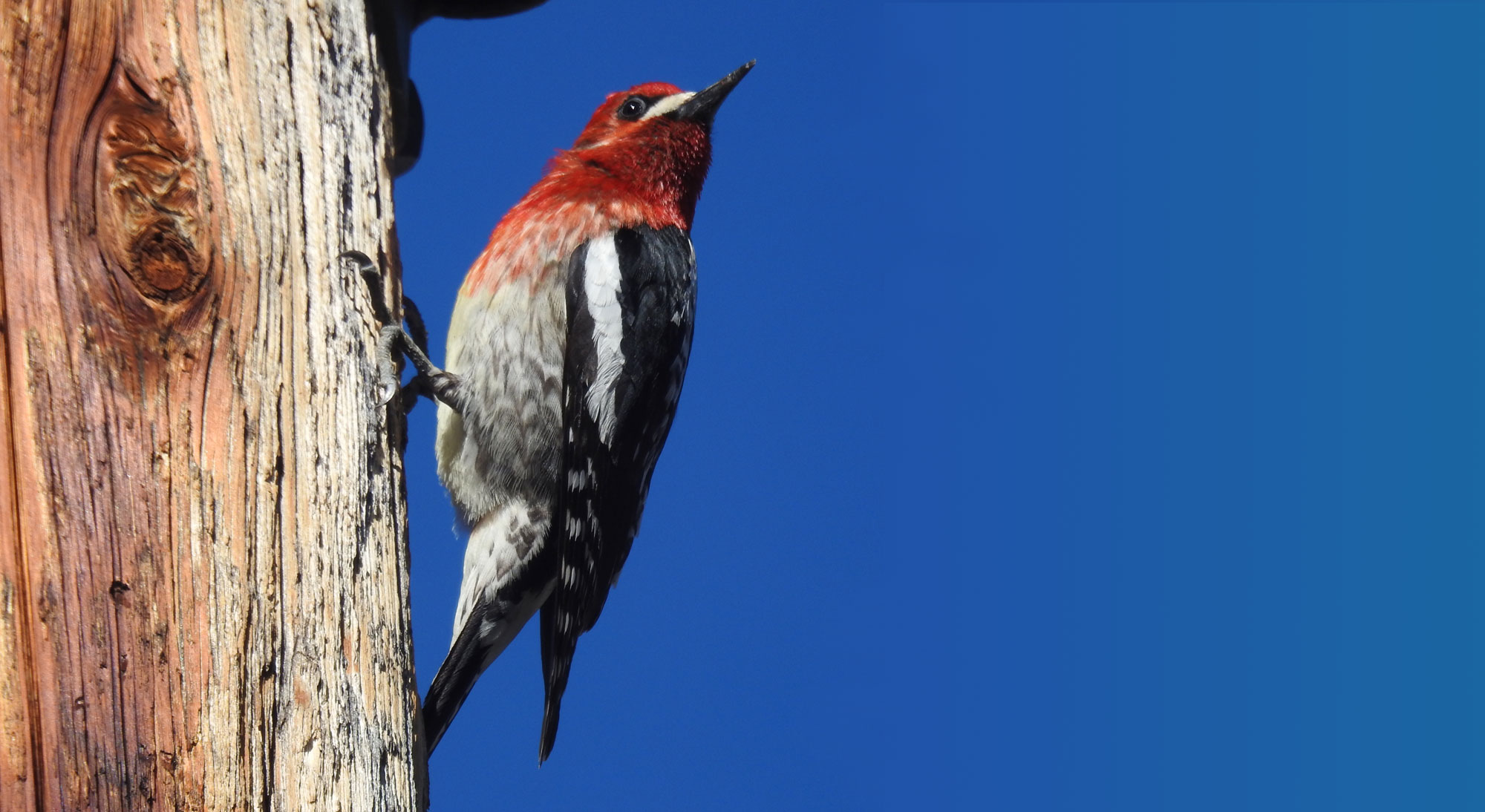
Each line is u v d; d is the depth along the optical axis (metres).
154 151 6.77
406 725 6.95
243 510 6.44
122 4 6.91
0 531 5.73
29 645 5.65
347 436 7.22
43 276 6.19
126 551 6.01
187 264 6.66
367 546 7.07
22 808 5.43
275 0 7.91
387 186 8.40
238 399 6.62
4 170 6.25
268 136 7.42
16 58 6.43
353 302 7.68
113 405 6.19
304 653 6.50
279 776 6.21
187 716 5.95
